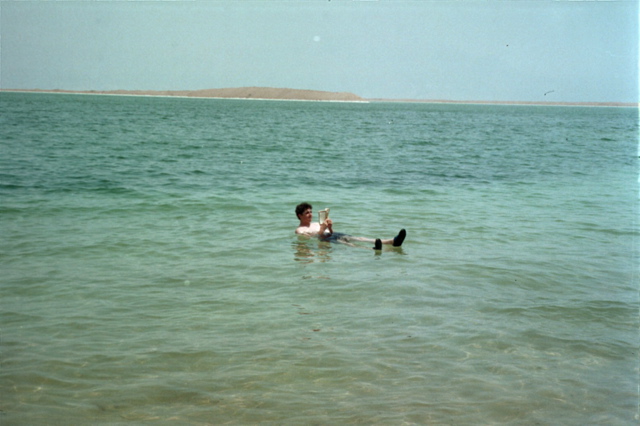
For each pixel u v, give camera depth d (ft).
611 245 33.22
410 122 255.91
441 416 14.66
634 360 17.97
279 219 40.16
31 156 76.48
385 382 16.42
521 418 14.61
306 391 15.92
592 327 20.63
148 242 32.89
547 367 17.44
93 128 146.92
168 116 253.24
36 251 30.58
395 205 46.57
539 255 30.71
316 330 20.15
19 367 17.25
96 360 17.76
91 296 23.68
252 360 17.76
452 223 39.32
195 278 26.25
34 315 21.53
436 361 17.76
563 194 53.83
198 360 17.78
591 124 261.85
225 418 14.56
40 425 14.21
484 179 64.90
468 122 270.05
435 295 23.97
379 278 26.27
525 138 150.71
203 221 39.11
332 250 31.58
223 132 150.20
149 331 20.04
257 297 23.65
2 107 273.95
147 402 15.34
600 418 14.64
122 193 49.88
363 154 94.94
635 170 76.07
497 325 20.71
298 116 304.30
